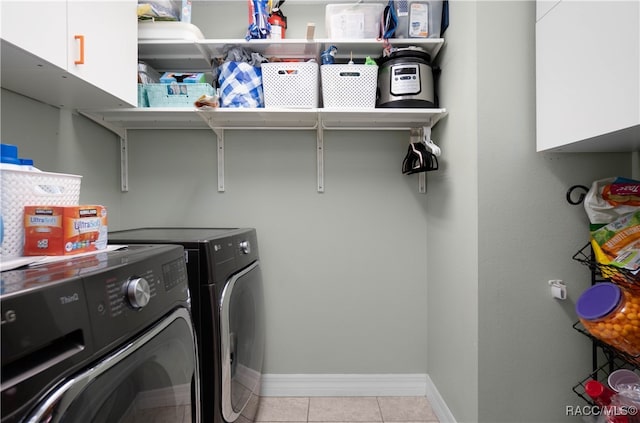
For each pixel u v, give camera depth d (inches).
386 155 67.8
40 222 26.4
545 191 45.6
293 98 55.5
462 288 50.2
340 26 56.9
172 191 67.4
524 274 45.4
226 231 54.8
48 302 17.5
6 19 28.2
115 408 22.3
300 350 68.2
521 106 45.5
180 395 31.4
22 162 28.5
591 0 34.8
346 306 68.1
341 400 65.8
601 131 33.9
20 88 41.1
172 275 31.6
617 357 41.6
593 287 39.3
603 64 33.4
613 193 42.9
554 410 45.5
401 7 56.4
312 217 68.0
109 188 63.0
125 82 47.1
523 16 45.5
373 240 68.1
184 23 54.8
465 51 48.7
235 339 45.2
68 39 35.4
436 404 61.2
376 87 57.1
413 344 68.1
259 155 68.0
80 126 55.1
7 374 15.7
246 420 50.6
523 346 45.4
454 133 53.0
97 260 25.9
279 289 68.2
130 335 23.9
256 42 55.4
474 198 46.0
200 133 67.5
